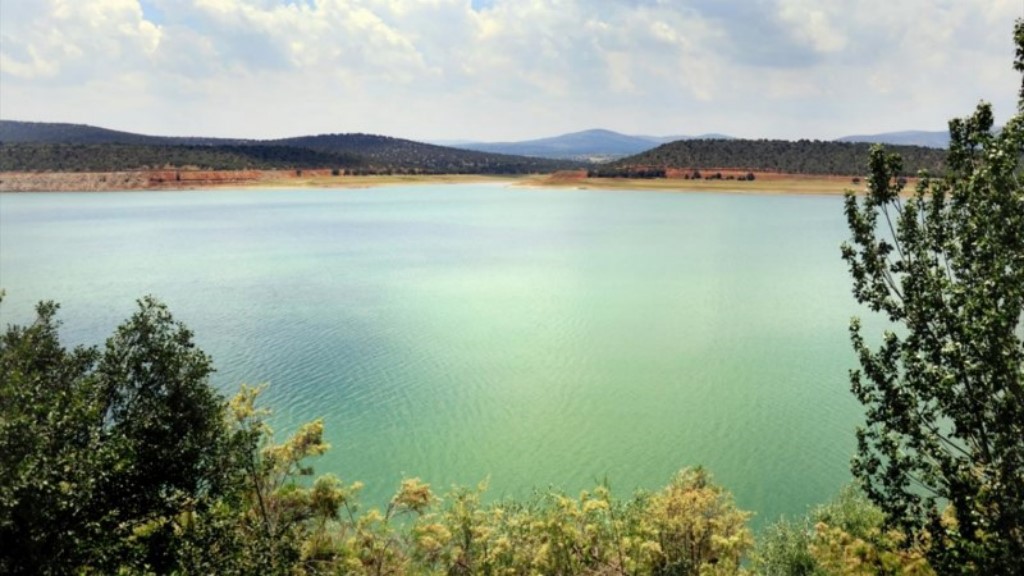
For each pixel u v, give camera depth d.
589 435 34.91
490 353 49.16
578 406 38.81
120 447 14.26
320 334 54.41
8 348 16.16
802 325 57.34
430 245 113.62
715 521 20.38
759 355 48.56
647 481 30.06
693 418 36.91
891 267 13.52
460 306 65.56
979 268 12.15
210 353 48.59
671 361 47.19
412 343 51.81
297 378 43.38
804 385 42.16
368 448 33.41
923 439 12.86
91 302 65.62
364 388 41.62
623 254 102.25
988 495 11.86
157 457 15.77
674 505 20.34
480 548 20.36
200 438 16.45
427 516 20.73
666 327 56.81
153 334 16.62
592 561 19.97
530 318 60.28
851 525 20.97
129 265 90.75
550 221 155.25
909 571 16.08
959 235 12.61
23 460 12.20
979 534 13.11
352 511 21.94
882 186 13.52
